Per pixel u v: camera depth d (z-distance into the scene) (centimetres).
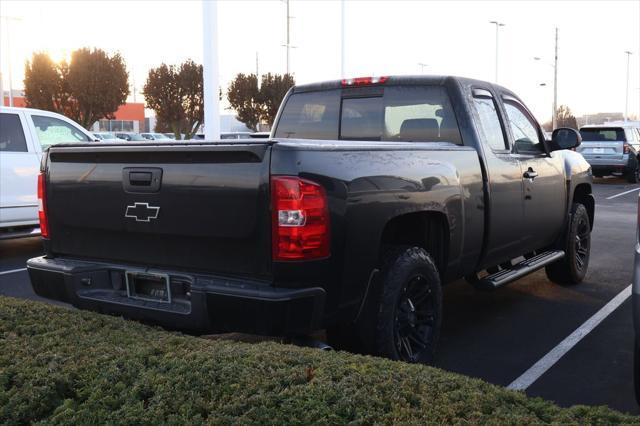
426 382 297
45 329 382
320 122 599
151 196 403
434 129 543
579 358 506
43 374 310
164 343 353
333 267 376
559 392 439
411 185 432
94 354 336
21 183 880
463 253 502
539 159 629
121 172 416
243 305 363
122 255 427
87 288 434
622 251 976
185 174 388
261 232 365
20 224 883
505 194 553
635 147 2416
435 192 455
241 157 369
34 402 290
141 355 331
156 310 400
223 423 263
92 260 445
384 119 567
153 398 286
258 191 363
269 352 330
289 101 618
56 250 462
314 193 363
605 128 2352
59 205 452
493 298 691
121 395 290
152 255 411
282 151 361
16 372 316
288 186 357
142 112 6981
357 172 391
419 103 550
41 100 3512
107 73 3544
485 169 525
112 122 6744
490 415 266
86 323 391
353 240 386
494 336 562
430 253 483
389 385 289
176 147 388
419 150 452
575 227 714
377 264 411
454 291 723
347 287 388
